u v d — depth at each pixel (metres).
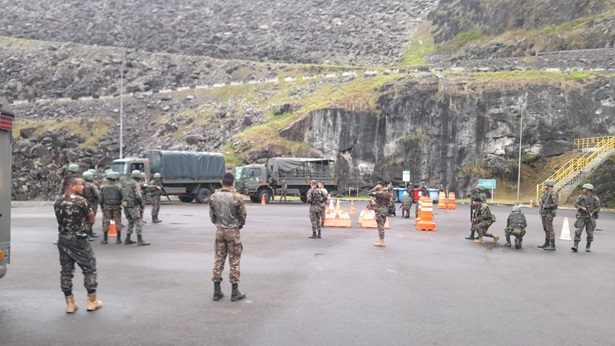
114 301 8.09
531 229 20.45
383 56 74.00
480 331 6.71
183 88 66.56
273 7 97.94
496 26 65.75
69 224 7.31
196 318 7.17
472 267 11.55
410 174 43.88
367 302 8.16
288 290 8.95
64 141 52.31
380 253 13.31
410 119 44.78
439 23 75.50
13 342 6.09
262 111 53.78
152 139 55.28
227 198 8.18
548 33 57.88
